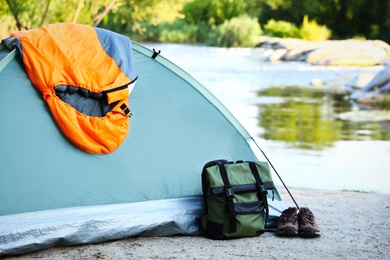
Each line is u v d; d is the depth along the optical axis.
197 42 36.28
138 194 4.73
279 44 32.12
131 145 4.82
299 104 15.41
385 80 16.09
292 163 9.05
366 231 5.03
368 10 36.34
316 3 37.53
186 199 4.85
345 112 14.31
